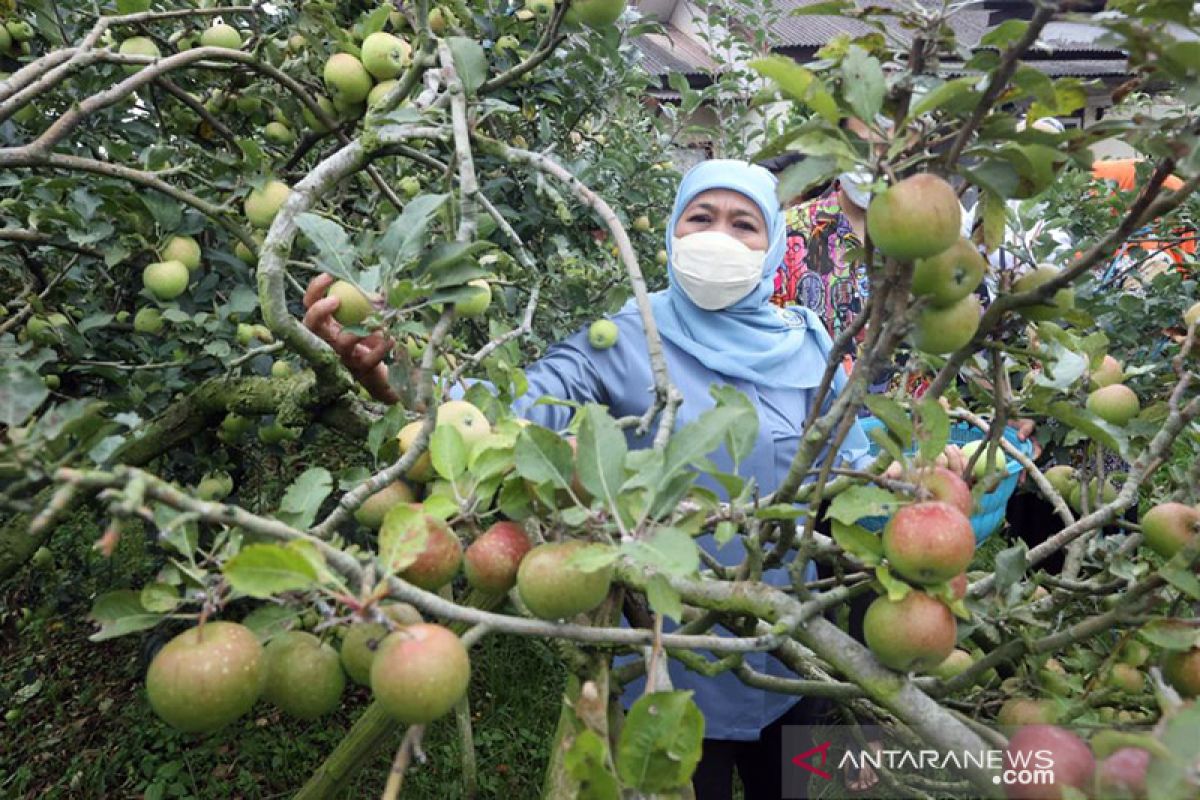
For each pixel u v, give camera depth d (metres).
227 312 2.29
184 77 2.47
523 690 3.58
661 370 1.15
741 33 5.33
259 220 1.96
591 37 3.18
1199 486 1.34
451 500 1.10
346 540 2.33
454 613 0.88
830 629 1.01
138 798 3.08
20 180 2.23
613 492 0.95
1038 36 0.84
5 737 3.37
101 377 2.59
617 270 3.29
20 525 1.65
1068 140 0.96
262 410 1.76
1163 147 0.92
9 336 2.07
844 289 3.50
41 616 3.01
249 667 0.91
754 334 2.27
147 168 1.97
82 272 2.59
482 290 1.52
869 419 2.58
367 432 1.64
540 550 0.96
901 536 0.93
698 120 6.87
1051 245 1.80
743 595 1.05
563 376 2.17
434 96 1.62
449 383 1.48
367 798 3.01
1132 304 2.96
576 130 4.19
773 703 2.23
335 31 1.98
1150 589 1.08
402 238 1.22
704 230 2.30
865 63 0.94
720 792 2.24
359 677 1.00
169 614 0.96
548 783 1.02
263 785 3.20
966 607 1.26
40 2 2.31
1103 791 0.84
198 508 0.77
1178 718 0.81
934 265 1.00
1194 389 1.77
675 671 2.12
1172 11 0.88
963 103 0.96
